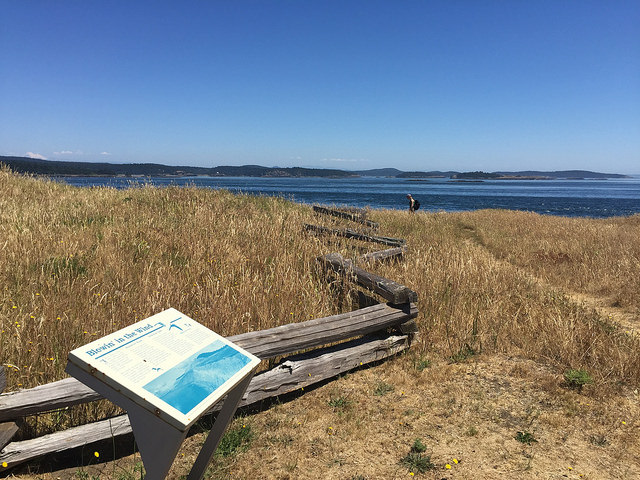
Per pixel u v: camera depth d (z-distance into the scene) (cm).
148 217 937
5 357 363
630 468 302
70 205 1015
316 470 296
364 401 391
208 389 184
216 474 288
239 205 1211
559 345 488
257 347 376
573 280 846
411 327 500
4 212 838
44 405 279
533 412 375
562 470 298
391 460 308
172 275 594
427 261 770
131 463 298
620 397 400
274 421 356
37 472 284
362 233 984
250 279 599
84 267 607
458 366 462
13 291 504
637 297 708
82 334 412
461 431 345
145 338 200
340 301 582
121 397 176
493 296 643
